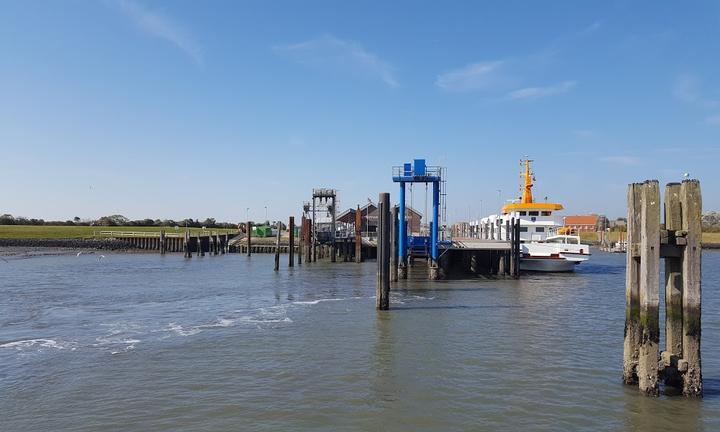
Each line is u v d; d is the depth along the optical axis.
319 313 30.02
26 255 93.75
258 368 18.62
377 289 30.86
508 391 16.19
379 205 30.84
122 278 52.69
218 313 30.27
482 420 13.95
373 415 14.28
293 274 57.09
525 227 63.97
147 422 13.79
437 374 17.97
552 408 14.73
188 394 15.90
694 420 13.71
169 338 23.38
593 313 30.34
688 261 14.43
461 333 24.48
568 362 19.44
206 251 111.88
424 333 24.45
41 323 27.12
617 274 57.47
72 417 14.13
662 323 27.53
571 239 66.56
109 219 173.00
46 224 170.50
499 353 20.80
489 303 33.91
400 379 17.41
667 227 14.86
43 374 17.91
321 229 91.44
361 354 20.59
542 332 24.81
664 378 15.80
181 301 35.47
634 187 15.32
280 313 30.08
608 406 14.75
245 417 14.12
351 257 81.69
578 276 54.66
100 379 17.34
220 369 18.48
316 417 14.13
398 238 49.09
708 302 36.72
